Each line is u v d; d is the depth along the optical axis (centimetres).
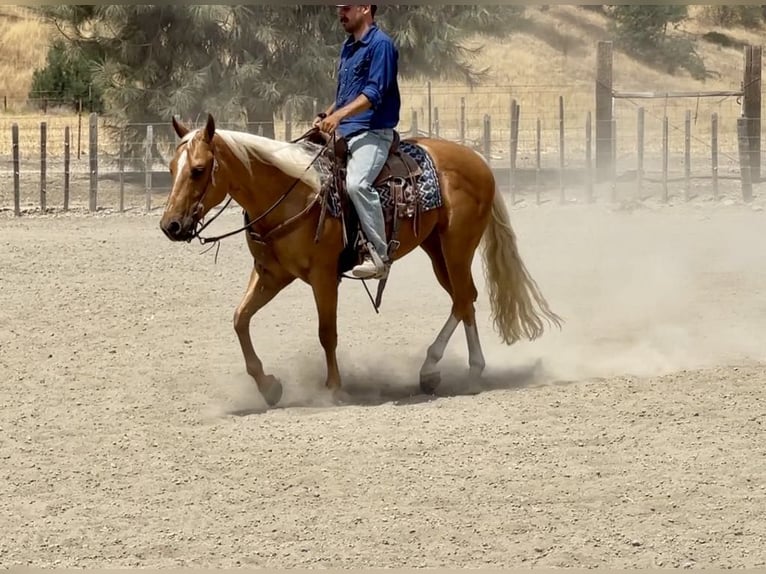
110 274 1505
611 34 5134
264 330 1197
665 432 819
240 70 2419
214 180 855
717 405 880
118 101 2498
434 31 2573
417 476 737
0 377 1009
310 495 708
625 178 2359
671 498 694
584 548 624
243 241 1784
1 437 837
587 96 4362
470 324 982
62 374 1019
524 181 2450
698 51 5484
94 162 2144
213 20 2422
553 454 777
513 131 2189
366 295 1389
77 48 2580
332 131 891
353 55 913
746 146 2188
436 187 952
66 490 725
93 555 623
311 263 906
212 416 891
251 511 684
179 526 664
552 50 4925
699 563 604
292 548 629
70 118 3806
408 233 941
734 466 746
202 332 1184
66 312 1277
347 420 866
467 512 677
